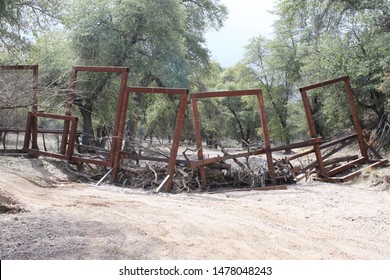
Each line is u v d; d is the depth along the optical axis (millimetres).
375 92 18828
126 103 11953
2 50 21312
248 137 53000
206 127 34438
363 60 17578
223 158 11836
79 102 22125
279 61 37594
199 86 33906
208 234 6055
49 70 20266
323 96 23141
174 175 11492
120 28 23984
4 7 18953
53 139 25516
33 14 21969
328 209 8461
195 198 9727
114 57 23297
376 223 7172
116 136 11922
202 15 35938
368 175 12078
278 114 40250
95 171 13000
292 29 36062
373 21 18297
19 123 14508
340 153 19719
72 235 5410
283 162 12961
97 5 23422
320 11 24953
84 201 8148
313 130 12852
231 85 55469
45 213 6590
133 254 4902
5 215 6266
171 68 25672
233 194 10492
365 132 19438
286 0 29266
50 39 23875
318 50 23797
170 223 6574
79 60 22484
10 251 4648
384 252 5504
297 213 8016
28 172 11297
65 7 22547
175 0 25656
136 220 6590
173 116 36281
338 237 6215
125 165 12078
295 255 5250
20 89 8383
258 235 6129
